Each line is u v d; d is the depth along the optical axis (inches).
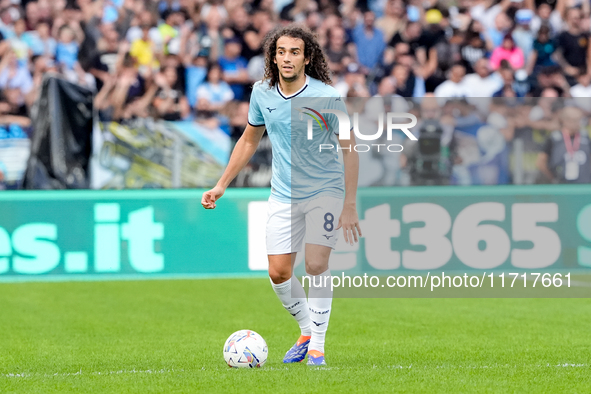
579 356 717.9
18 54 1694.1
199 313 1065.5
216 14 1774.1
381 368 630.5
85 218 1498.5
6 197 1480.1
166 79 1736.0
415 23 1814.7
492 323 963.3
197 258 1519.4
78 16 1729.8
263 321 991.6
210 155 1667.1
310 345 657.6
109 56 1726.1
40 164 1630.2
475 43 1823.3
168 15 1758.1
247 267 1531.7
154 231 1513.3
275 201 649.6
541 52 1836.9
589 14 1857.8
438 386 545.3
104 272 1498.5
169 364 681.0
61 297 1236.5
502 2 1849.2
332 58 1788.9
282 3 1807.3
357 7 1815.9
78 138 1653.5
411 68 1804.9
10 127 1643.7
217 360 699.4
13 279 1472.7
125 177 1640.0
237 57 1769.2
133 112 1712.6
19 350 784.3
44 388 561.3
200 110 1738.4
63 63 1705.2
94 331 919.0
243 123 1724.9
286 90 636.1
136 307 1126.4
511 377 585.6
